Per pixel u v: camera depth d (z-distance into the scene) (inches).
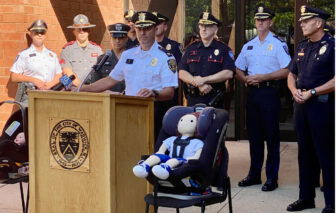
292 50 331.6
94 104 148.6
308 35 195.5
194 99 229.5
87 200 151.5
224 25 345.7
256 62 239.6
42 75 262.7
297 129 204.2
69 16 318.3
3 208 209.6
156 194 151.6
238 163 285.7
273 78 234.4
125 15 260.7
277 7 333.4
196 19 350.9
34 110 155.5
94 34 335.0
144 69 187.6
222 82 229.3
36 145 156.4
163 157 155.6
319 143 196.7
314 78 194.5
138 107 159.2
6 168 167.5
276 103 236.5
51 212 156.2
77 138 151.1
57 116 152.9
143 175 150.1
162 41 244.8
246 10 342.3
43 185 156.6
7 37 297.6
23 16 295.4
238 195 226.8
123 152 153.6
